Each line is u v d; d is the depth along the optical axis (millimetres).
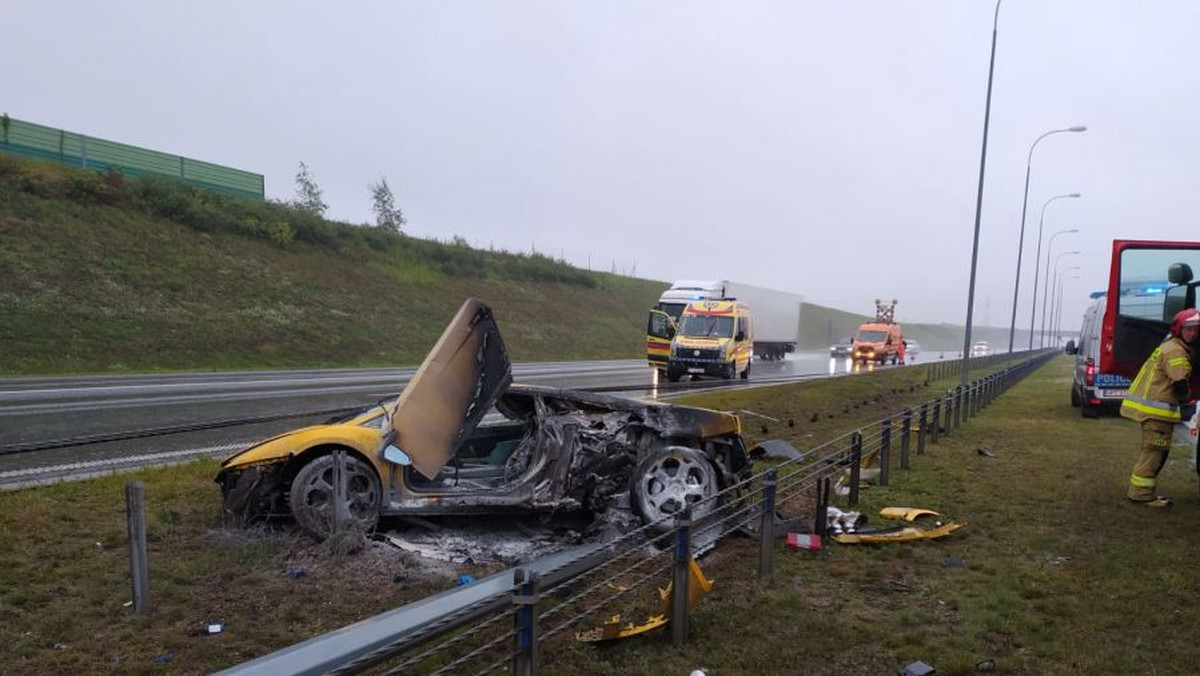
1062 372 38062
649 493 6047
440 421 5723
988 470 9398
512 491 5875
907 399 19969
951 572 5418
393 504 5613
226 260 31281
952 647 4109
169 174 35375
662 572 4934
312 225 38281
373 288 37094
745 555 5789
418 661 2648
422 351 31984
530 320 44250
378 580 4805
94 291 24141
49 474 7617
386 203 49500
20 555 4875
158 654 3699
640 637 4145
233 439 10305
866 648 4105
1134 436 12828
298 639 3918
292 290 31969
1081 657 3980
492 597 2910
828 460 6980
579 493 6000
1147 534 6445
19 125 29672
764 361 42562
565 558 5141
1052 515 7109
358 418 5980
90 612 4121
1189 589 5043
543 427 6125
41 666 3518
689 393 17594
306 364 26062
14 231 24844
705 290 30156
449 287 43094
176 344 23562
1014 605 4758
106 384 16656
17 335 20125
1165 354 7406
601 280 62625
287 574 4852
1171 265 9539
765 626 4352
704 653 3969
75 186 28672
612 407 6383
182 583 4613
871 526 6637
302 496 5402
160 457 8812
